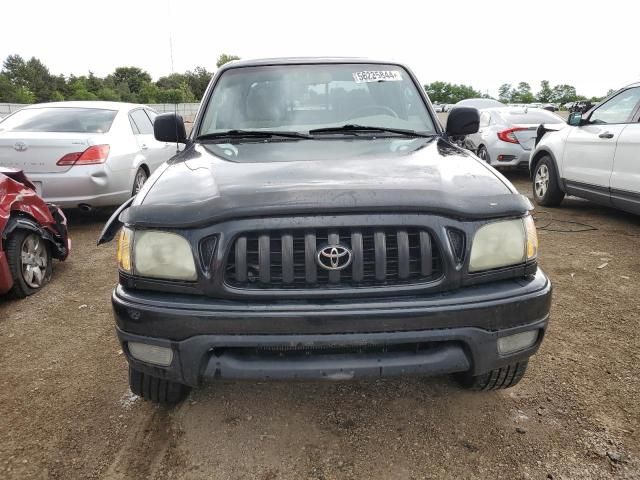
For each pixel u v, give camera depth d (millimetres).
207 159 2529
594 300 3721
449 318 1863
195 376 1906
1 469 2111
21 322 3541
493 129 9086
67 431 2354
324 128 3008
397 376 1904
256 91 3219
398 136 2932
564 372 2771
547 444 2215
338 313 1817
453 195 1972
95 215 6820
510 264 2004
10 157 5414
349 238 1882
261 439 2275
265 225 1857
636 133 5227
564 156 6469
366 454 2176
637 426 2316
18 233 3898
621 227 5855
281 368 1876
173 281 1929
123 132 6301
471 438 2264
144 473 2084
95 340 3270
